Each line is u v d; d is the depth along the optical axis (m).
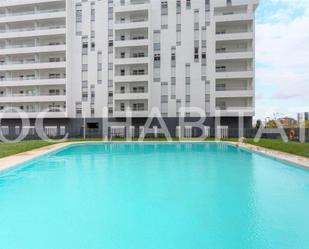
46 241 4.56
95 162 13.97
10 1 34.50
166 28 32.41
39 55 34.59
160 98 32.41
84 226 5.23
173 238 4.68
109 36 33.44
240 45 32.00
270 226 5.19
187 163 13.52
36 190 8.03
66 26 33.03
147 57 31.73
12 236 4.78
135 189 8.09
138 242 4.52
